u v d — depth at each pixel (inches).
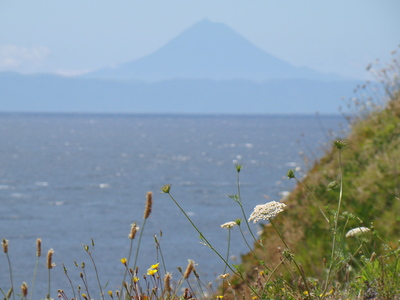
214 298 655.1
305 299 622.5
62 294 588.7
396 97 1854.1
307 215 1251.8
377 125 1723.7
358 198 1245.1
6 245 520.1
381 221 1122.7
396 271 661.9
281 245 1169.4
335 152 1633.9
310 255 1063.0
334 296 634.2
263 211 605.3
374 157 1476.4
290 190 1517.0
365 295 644.7
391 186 1245.1
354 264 866.1
